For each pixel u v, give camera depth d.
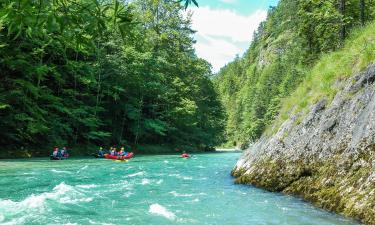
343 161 8.92
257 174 12.48
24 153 25.75
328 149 9.88
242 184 12.89
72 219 8.31
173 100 47.34
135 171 19.27
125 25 2.90
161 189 12.74
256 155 13.80
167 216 8.57
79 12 2.76
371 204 7.07
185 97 50.06
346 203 7.86
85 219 8.32
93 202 10.30
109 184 14.03
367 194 7.40
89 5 2.79
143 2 47.59
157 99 44.44
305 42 29.30
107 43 35.25
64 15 2.71
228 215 8.52
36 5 2.63
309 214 8.09
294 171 10.78
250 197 10.53
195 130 52.28
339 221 7.29
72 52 32.12
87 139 34.59
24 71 25.94
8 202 9.91
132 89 40.12
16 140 26.41
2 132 25.08
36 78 28.08
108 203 10.20
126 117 40.88
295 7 39.66
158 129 40.97
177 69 50.34
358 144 8.68
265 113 80.12
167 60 47.72
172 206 9.73
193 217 8.44
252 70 139.38
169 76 47.38
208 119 59.12
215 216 8.46
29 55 25.34
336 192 8.48
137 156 33.53
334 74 12.02
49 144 28.86
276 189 11.09
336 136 9.86
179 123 47.84
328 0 21.30
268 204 9.45
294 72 58.69
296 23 36.12
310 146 10.70
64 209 9.33
